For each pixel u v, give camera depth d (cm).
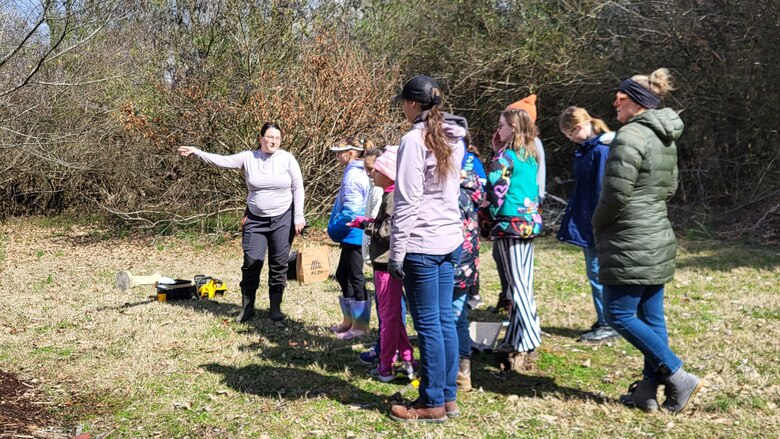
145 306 696
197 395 450
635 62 1381
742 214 1233
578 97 1473
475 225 452
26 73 1271
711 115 1309
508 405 428
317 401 437
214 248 1112
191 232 1219
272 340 571
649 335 396
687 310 650
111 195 1376
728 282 779
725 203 1316
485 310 671
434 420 399
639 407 418
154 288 795
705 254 977
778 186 1227
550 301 702
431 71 1577
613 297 401
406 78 1570
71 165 1336
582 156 541
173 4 1252
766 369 483
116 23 1298
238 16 1223
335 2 1417
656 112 392
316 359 517
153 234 1239
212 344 560
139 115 1186
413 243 379
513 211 470
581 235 542
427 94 377
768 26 1205
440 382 396
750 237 1105
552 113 1512
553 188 1520
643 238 387
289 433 393
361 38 1524
